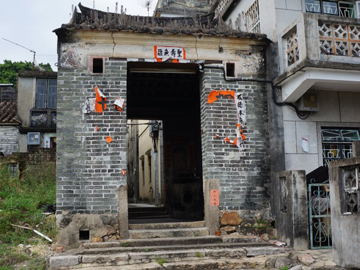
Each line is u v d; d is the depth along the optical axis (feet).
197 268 21.30
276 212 26.35
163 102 40.32
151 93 38.52
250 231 26.53
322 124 28.78
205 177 27.22
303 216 23.97
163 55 27.04
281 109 28.02
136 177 76.59
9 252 22.27
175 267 21.08
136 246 23.76
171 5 52.34
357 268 18.12
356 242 18.26
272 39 29.32
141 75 34.06
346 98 29.73
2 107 56.90
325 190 24.77
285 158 27.55
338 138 29.55
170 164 40.04
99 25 25.49
